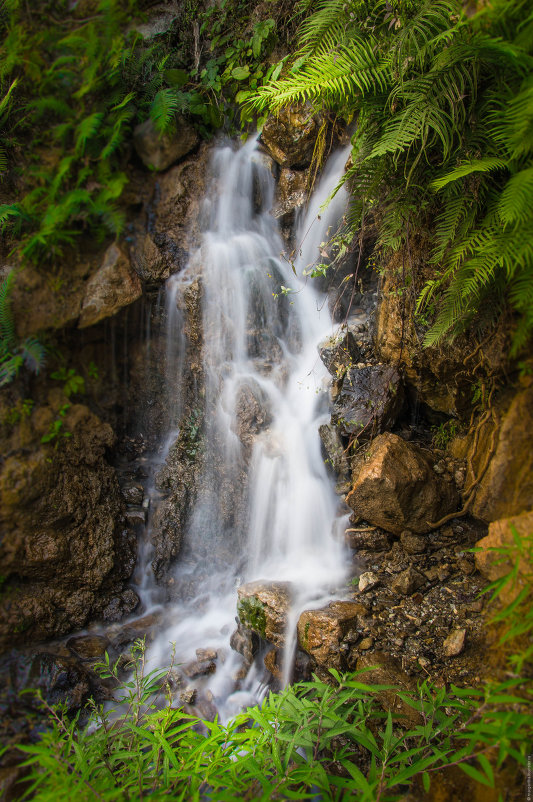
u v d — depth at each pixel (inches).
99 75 130.6
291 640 111.8
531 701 73.2
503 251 89.2
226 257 150.0
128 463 151.9
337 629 105.9
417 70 101.0
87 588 125.9
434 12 94.9
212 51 158.1
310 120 143.9
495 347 103.9
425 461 122.9
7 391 118.6
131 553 136.1
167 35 160.1
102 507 131.4
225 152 154.4
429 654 101.3
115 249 133.4
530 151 88.0
